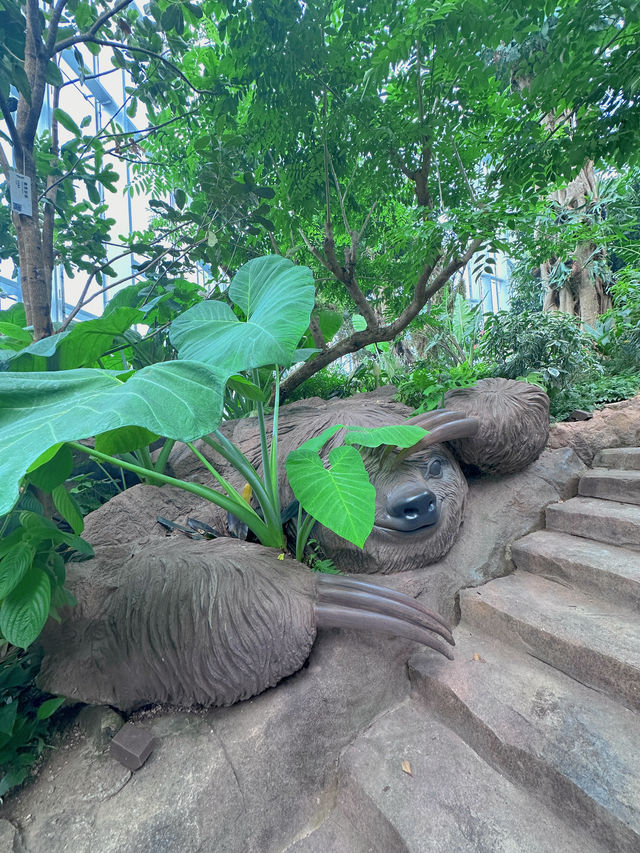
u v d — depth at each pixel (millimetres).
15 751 1459
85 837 1265
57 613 1587
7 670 1544
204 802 1354
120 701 1609
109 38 2943
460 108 3482
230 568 1696
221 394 1228
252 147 3619
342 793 1496
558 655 1670
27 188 2232
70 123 2613
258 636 1559
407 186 4105
